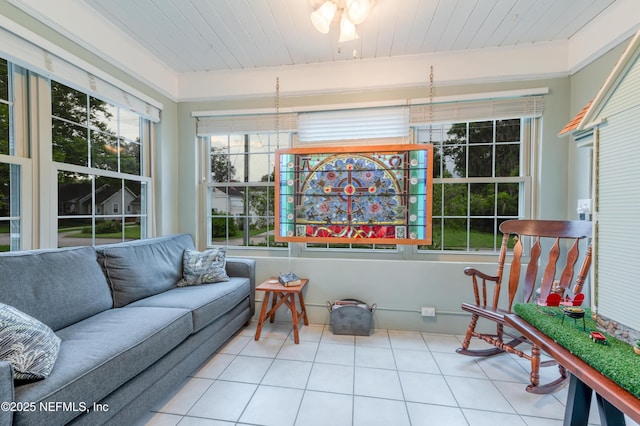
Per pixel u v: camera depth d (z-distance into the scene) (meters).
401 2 1.80
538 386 1.63
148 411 1.44
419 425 1.38
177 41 2.26
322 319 2.58
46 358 1.01
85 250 1.75
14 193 1.64
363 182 2.47
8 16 1.50
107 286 1.77
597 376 0.80
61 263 1.55
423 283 2.44
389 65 2.49
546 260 2.36
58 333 1.35
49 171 1.78
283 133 2.78
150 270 2.05
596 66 2.04
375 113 2.55
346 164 2.50
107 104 2.22
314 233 2.54
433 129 2.58
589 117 0.98
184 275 2.31
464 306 2.08
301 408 1.48
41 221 1.74
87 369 1.06
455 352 2.08
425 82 2.46
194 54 2.45
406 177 2.41
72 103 1.95
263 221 2.88
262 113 2.71
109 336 1.30
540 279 2.34
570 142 2.29
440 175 2.57
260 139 2.86
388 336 2.34
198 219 2.92
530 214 2.41
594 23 2.00
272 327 2.51
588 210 2.00
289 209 2.57
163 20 2.00
